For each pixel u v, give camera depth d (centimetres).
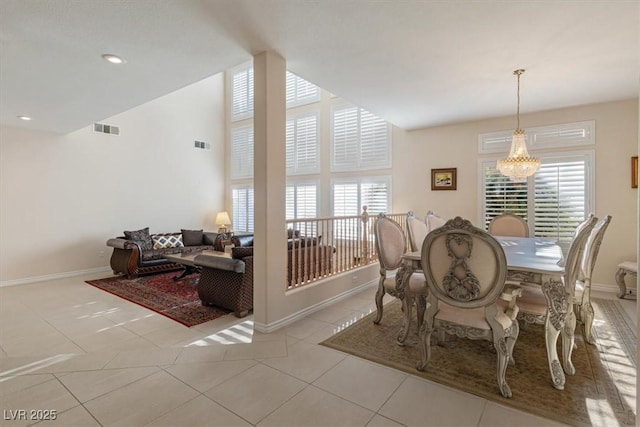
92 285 488
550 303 207
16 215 504
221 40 265
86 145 579
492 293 192
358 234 459
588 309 267
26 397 196
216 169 820
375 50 286
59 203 547
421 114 480
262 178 295
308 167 698
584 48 280
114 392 201
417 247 343
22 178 510
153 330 306
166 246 618
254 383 211
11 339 287
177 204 724
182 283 496
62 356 252
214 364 236
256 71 296
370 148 619
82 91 365
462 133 527
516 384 209
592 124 432
